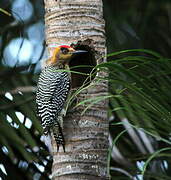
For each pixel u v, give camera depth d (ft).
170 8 48.93
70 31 32.09
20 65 37.86
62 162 29.81
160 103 23.88
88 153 29.81
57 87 31.81
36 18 44.83
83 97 30.81
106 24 42.63
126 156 36.14
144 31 46.57
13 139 31.99
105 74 31.30
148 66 24.14
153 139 36.81
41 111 31.32
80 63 36.88
